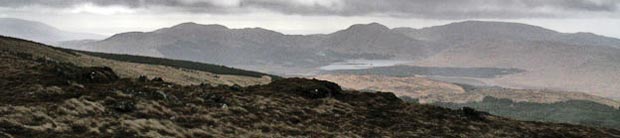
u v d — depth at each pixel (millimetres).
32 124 39312
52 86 56344
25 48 129750
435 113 74188
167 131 45000
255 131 51406
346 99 77750
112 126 43094
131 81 67500
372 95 82062
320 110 66750
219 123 51875
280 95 72312
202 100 60156
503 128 71188
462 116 75250
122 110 49156
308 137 52156
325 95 77062
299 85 78312
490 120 76375
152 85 66188
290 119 59719
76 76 63125
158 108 52969
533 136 68375
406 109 74812
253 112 59438
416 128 64250
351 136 55625
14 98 49625
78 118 43531
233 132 49375
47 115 42625
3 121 37656
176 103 56781
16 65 70375
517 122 78312
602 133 77625
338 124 61312
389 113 70938
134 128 43406
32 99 49688
